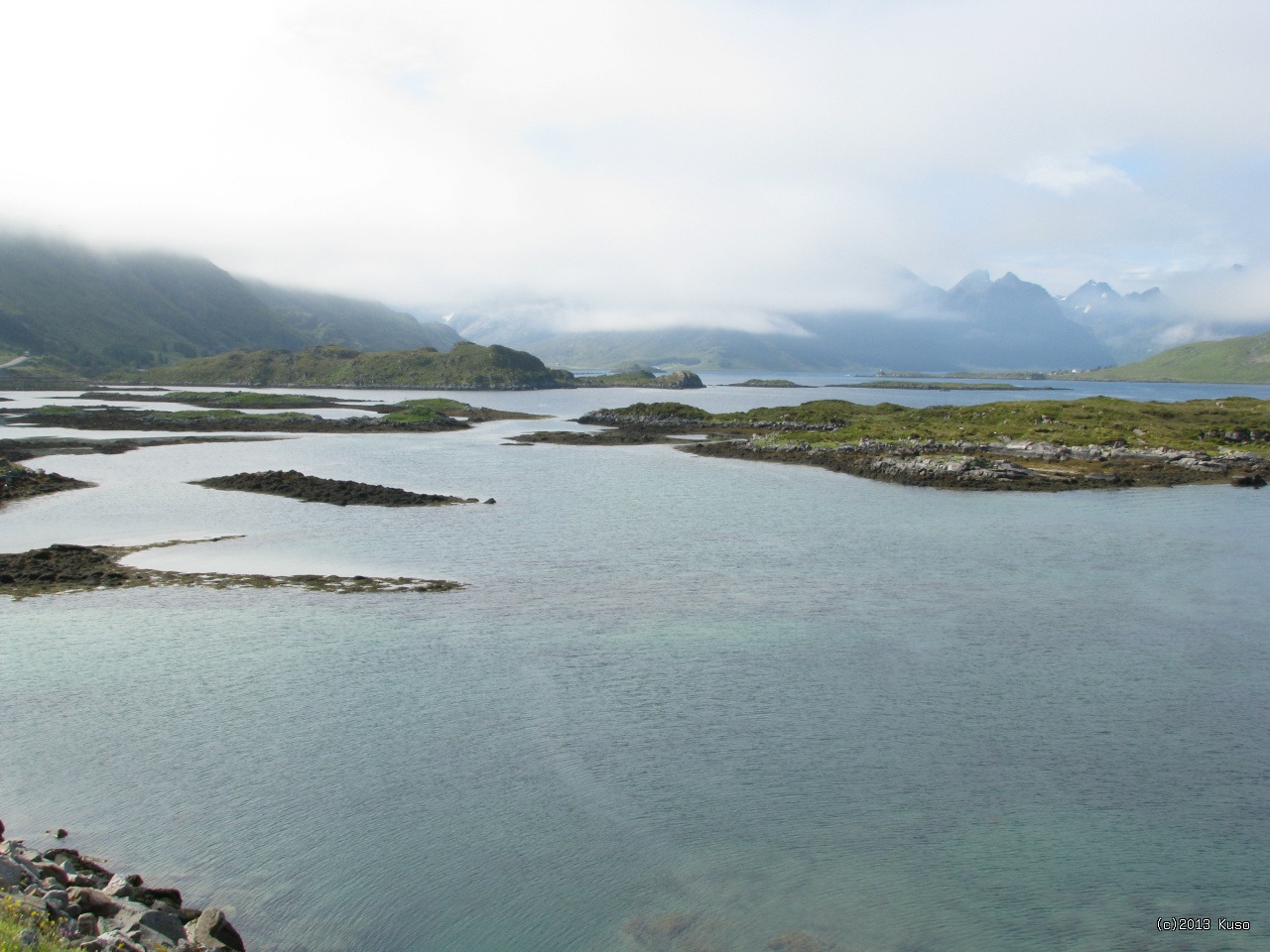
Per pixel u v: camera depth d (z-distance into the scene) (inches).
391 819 1115.3
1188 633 1924.2
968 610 2097.7
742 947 895.7
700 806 1164.5
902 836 1101.7
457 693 1529.3
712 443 6456.7
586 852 1056.2
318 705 1467.8
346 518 3257.9
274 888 968.3
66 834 1055.6
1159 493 4094.5
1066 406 7145.7
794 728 1405.0
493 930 913.5
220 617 1964.8
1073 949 900.0
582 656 1732.3
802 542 2915.8
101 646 1756.9
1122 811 1163.9
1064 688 1587.1
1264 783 1240.2
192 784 1190.3
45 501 3474.4
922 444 5733.3
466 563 2559.1
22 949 639.8
